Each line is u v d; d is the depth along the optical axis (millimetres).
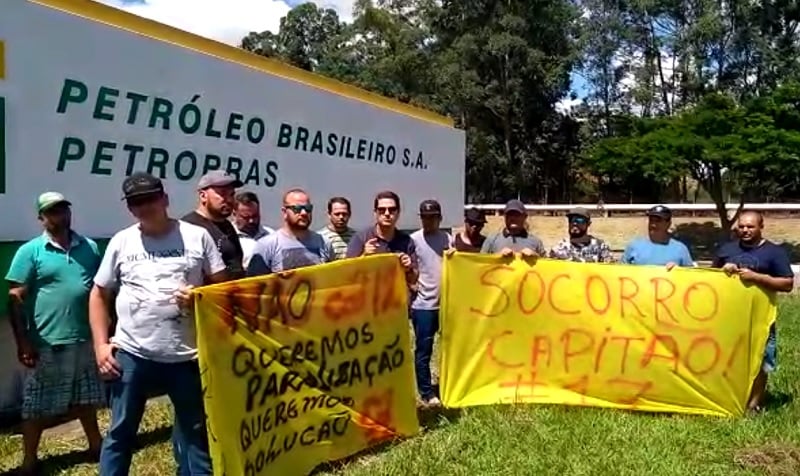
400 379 5508
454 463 4984
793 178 30594
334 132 9336
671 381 6074
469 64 37406
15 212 5473
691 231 28594
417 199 11805
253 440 4391
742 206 28344
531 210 31219
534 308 6223
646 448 5219
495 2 36719
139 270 4047
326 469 4938
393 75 40125
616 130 39406
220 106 7332
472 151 38469
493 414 5891
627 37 39688
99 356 4055
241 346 4336
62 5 5773
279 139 8227
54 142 5742
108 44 6141
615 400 6164
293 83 8453
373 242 5922
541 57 36281
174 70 6773
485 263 6191
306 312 4816
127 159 6352
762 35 38156
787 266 6047
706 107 27828
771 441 5383
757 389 6219
